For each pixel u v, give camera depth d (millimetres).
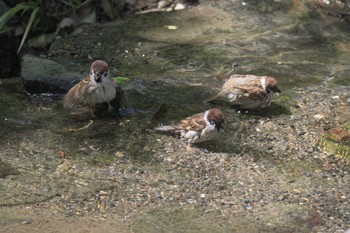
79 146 10750
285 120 11625
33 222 8805
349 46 14531
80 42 14617
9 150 10562
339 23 15484
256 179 10008
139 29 15281
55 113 11727
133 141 10906
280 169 10273
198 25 15453
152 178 9961
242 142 10969
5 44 14953
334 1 16188
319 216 9109
